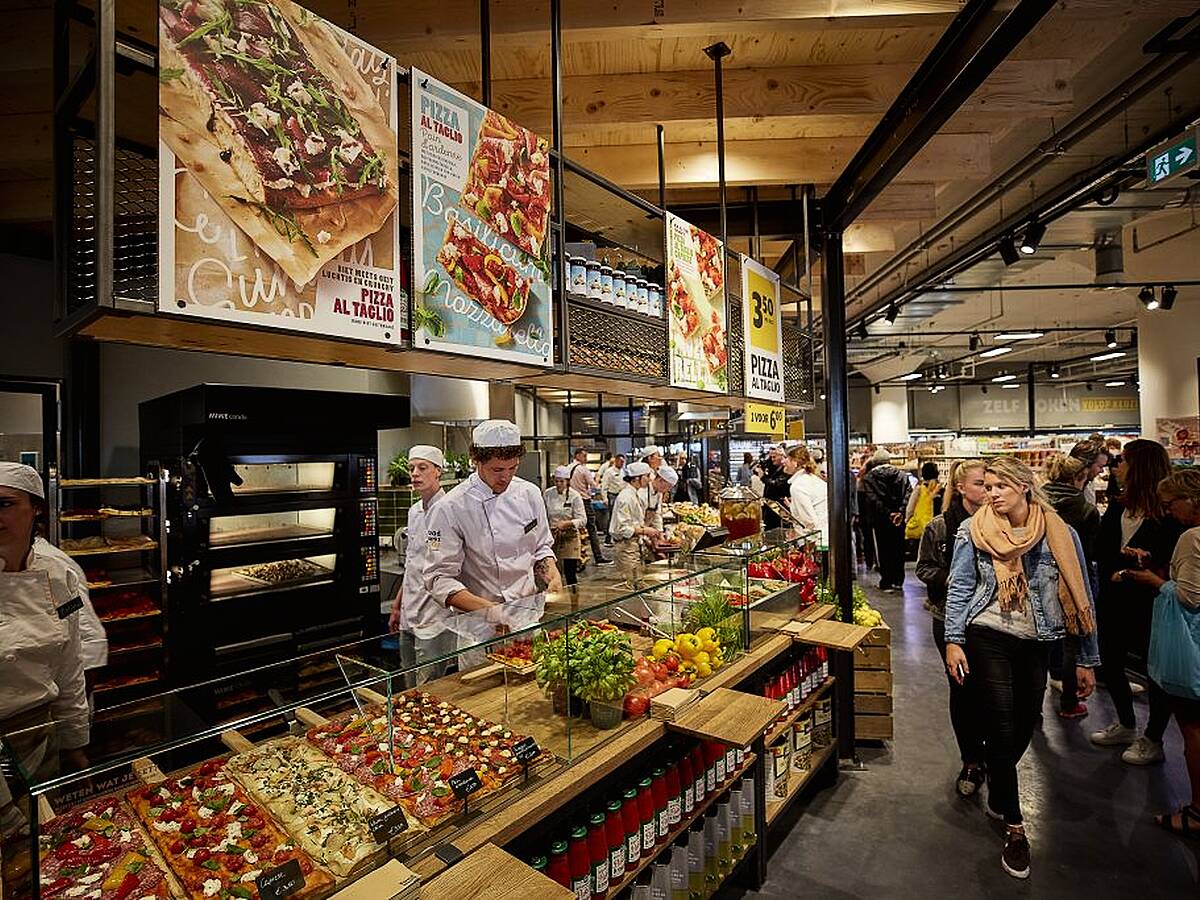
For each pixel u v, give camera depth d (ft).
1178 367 28.71
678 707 6.68
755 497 12.77
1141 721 13.14
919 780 11.08
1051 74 10.56
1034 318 43.52
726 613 8.69
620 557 13.71
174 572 10.46
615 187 7.91
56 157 4.19
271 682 5.86
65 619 7.20
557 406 38.93
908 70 10.71
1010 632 8.62
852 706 11.61
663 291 8.95
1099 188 17.85
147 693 11.34
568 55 10.12
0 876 3.13
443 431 21.35
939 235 21.36
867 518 31.01
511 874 4.08
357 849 4.09
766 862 8.51
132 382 14.25
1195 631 8.84
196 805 4.51
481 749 5.43
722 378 9.93
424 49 9.02
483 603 8.44
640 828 6.48
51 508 10.52
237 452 10.41
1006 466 8.86
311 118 4.46
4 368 12.70
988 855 8.95
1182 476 9.71
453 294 5.52
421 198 5.30
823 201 12.32
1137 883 8.27
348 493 11.75
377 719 5.47
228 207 3.99
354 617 11.78
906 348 50.34
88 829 4.20
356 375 17.76
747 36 9.84
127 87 6.70
